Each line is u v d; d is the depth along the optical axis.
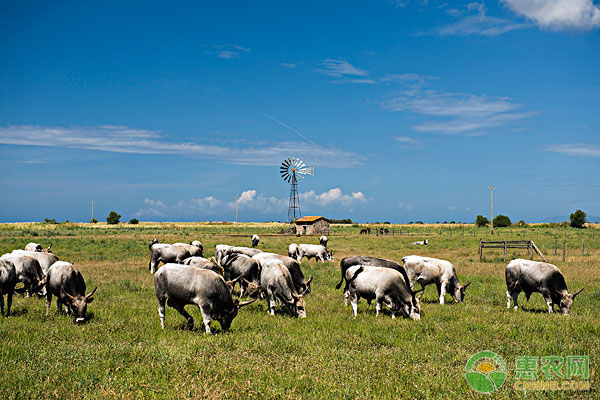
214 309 11.15
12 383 6.85
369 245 48.28
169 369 7.68
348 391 6.75
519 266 14.74
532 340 10.06
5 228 88.44
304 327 11.52
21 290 13.86
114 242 46.06
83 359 8.09
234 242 48.09
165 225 116.69
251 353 8.94
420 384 7.20
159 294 11.17
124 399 6.27
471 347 9.55
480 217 111.75
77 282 12.45
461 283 20.27
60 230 82.69
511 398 6.88
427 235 71.06
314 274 23.20
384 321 12.42
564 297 13.92
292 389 6.88
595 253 35.50
